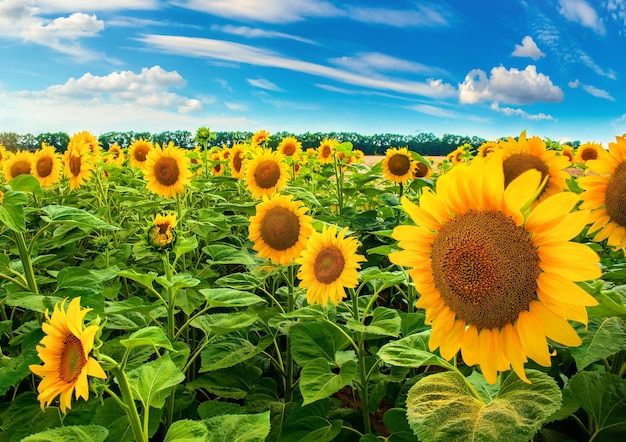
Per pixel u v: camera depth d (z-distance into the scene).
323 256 3.83
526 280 1.80
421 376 3.36
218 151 12.12
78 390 1.84
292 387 4.17
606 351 2.18
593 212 3.51
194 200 9.20
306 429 3.04
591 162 3.48
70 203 8.10
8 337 4.71
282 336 5.12
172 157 6.93
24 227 3.17
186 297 4.12
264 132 11.44
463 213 2.00
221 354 3.76
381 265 7.14
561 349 2.94
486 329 1.91
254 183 7.11
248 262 4.54
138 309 3.38
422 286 2.09
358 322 3.21
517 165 3.74
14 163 7.55
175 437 1.89
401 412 2.97
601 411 2.49
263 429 2.02
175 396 3.67
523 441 1.64
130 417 2.07
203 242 7.07
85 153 7.22
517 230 1.83
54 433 1.84
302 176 11.66
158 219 3.71
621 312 1.98
